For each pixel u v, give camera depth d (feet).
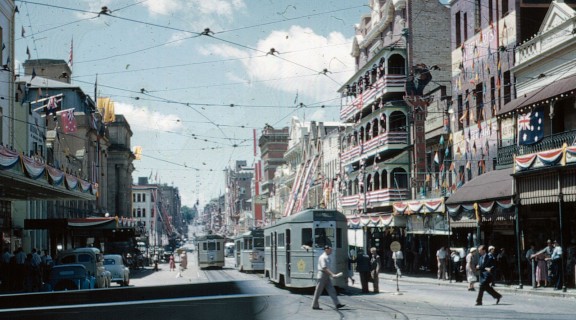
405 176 177.17
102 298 24.30
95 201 263.49
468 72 139.33
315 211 92.12
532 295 84.02
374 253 91.91
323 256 65.57
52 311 22.85
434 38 182.70
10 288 99.76
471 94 136.15
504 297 81.35
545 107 106.42
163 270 215.72
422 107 163.43
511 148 107.96
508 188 99.30
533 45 111.24
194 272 192.24
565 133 94.48
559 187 87.10
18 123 147.74
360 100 203.00
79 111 240.53
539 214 104.32
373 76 198.90
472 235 126.52
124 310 23.41
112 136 340.39
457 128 144.87
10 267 100.22
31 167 91.25
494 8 128.06
